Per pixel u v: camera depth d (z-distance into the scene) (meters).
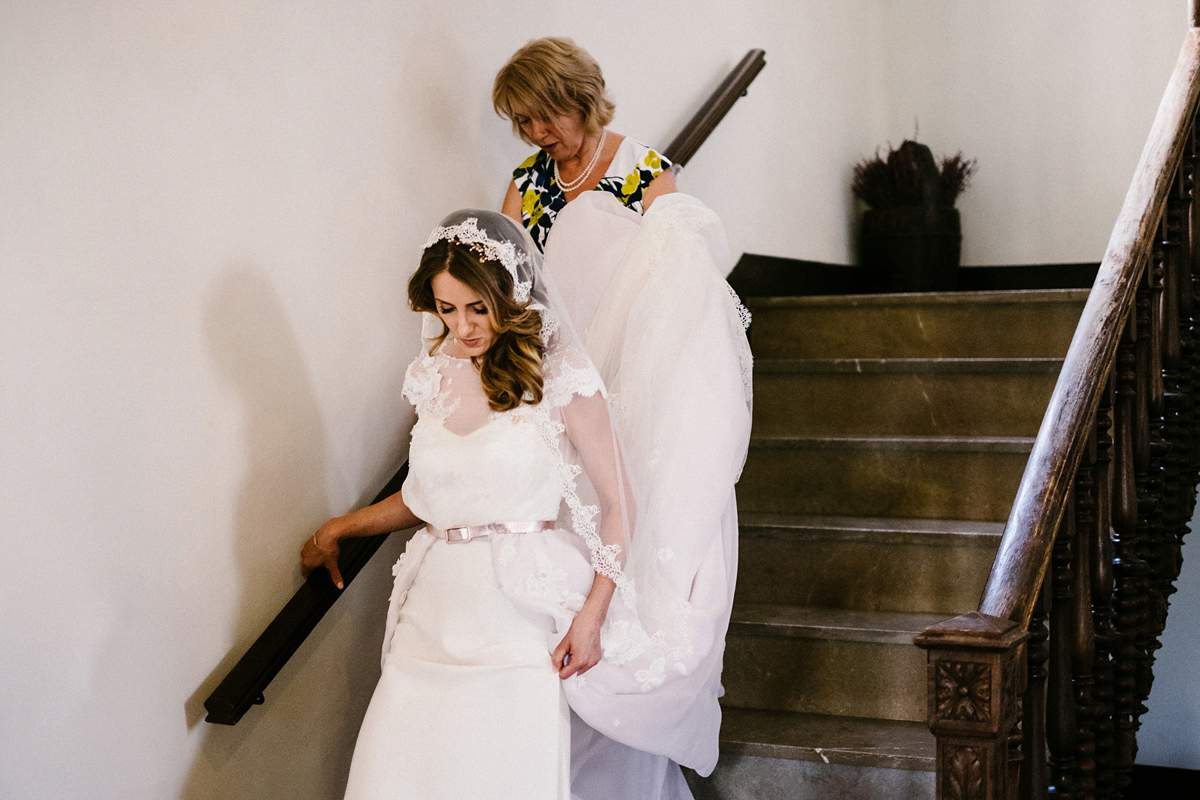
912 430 3.42
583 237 2.50
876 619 2.76
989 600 1.70
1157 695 4.42
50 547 1.73
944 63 5.30
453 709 1.85
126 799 1.86
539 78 2.41
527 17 2.97
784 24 4.51
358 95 2.38
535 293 1.99
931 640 1.61
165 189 1.93
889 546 2.88
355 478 2.41
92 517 1.80
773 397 3.62
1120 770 2.32
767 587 3.02
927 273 4.86
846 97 5.09
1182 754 4.39
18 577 1.68
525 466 1.92
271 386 2.16
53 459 1.73
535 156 2.71
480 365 1.97
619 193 2.58
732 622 2.77
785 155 4.52
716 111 3.68
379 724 1.88
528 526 1.94
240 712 1.98
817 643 2.70
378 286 2.46
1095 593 2.13
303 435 2.25
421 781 1.83
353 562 2.29
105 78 1.82
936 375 3.38
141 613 1.89
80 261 1.78
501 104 2.50
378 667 2.52
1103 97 4.95
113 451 1.83
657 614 2.11
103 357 1.82
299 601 2.17
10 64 1.68
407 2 2.52
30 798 1.70
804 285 4.65
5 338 1.67
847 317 3.94
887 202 4.90
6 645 1.66
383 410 2.49
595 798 2.21
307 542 2.22
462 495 1.92
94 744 1.81
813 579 2.96
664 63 3.68
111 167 1.83
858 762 2.37
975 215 5.28
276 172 2.17
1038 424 3.26
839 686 2.69
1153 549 2.54
